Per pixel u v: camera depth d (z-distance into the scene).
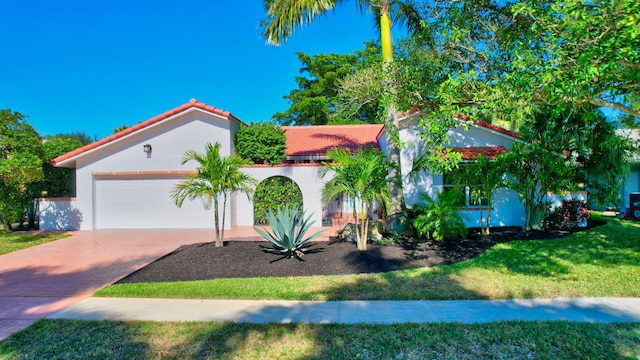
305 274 8.80
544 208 14.69
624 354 4.48
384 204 14.12
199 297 7.08
